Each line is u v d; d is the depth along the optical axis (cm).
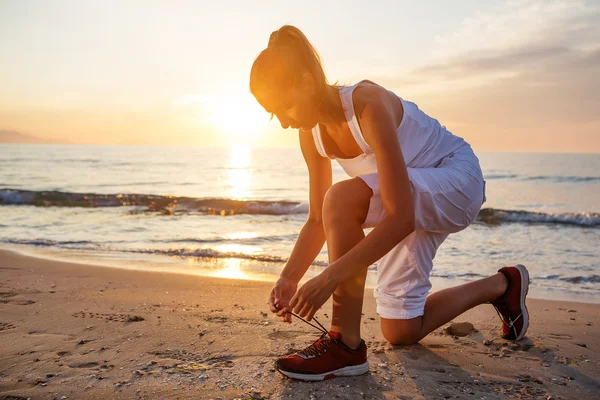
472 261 528
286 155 8762
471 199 179
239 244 633
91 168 3938
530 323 259
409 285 195
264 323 235
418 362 186
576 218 948
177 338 209
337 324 168
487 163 5531
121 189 2081
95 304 271
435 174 170
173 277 372
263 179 3027
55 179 2667
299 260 187
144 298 291
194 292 314
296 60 148
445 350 202
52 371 171
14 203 1230
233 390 156
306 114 155
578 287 412
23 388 156
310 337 212
